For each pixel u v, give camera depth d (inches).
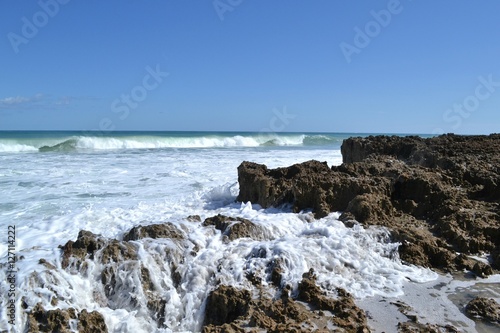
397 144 610.2
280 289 230.2
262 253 258.2
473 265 270.1
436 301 227.0
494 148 536.7
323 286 231.6
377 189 359.9
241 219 301.9
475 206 352.8
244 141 1605.6
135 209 411.8
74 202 450.6
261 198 393.4
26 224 363.9
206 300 219.5
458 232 303.0
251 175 418.9
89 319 193.2
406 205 357.7
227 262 248.5
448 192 363.6
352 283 237.8
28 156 919.7
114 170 693.3
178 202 446.3
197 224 299.4
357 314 205.8
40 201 453.7
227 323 206.1
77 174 644.1
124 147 1278.3
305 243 273.6
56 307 198.5
